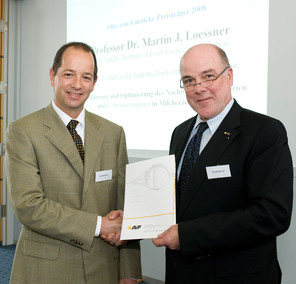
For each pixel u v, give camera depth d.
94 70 1.42
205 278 1.21
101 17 3.26
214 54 1.27
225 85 1.29
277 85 2.29
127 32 3.09
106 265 1.38
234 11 2.45
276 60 2.29
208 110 1.29
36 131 1.33
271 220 1.09
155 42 2.90
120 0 3.13
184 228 1.17
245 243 1.13
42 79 3.84
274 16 2.29
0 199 3.95
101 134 1.47
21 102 4.05
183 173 1.32
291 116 2.24
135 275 1.52
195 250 1.15
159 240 1.20
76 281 1.31
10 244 4.00
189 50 1.31
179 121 2.78
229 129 1.24
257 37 2.36
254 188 1.13
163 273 2.90
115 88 3.19
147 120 2.97
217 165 1.20
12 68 4.00
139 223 1.28
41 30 3.82
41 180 1.33
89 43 3.36
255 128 1.19
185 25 2.71
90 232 1.28
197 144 1.33
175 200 1.26
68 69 1.34
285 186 1.12
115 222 1.32
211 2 2.56
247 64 2.40
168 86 2.84
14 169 1.30
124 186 1.50
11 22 3.97
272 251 1.20
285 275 2.33
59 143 1.33
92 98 3.35
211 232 1.13
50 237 1.32
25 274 1.31
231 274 1.17
